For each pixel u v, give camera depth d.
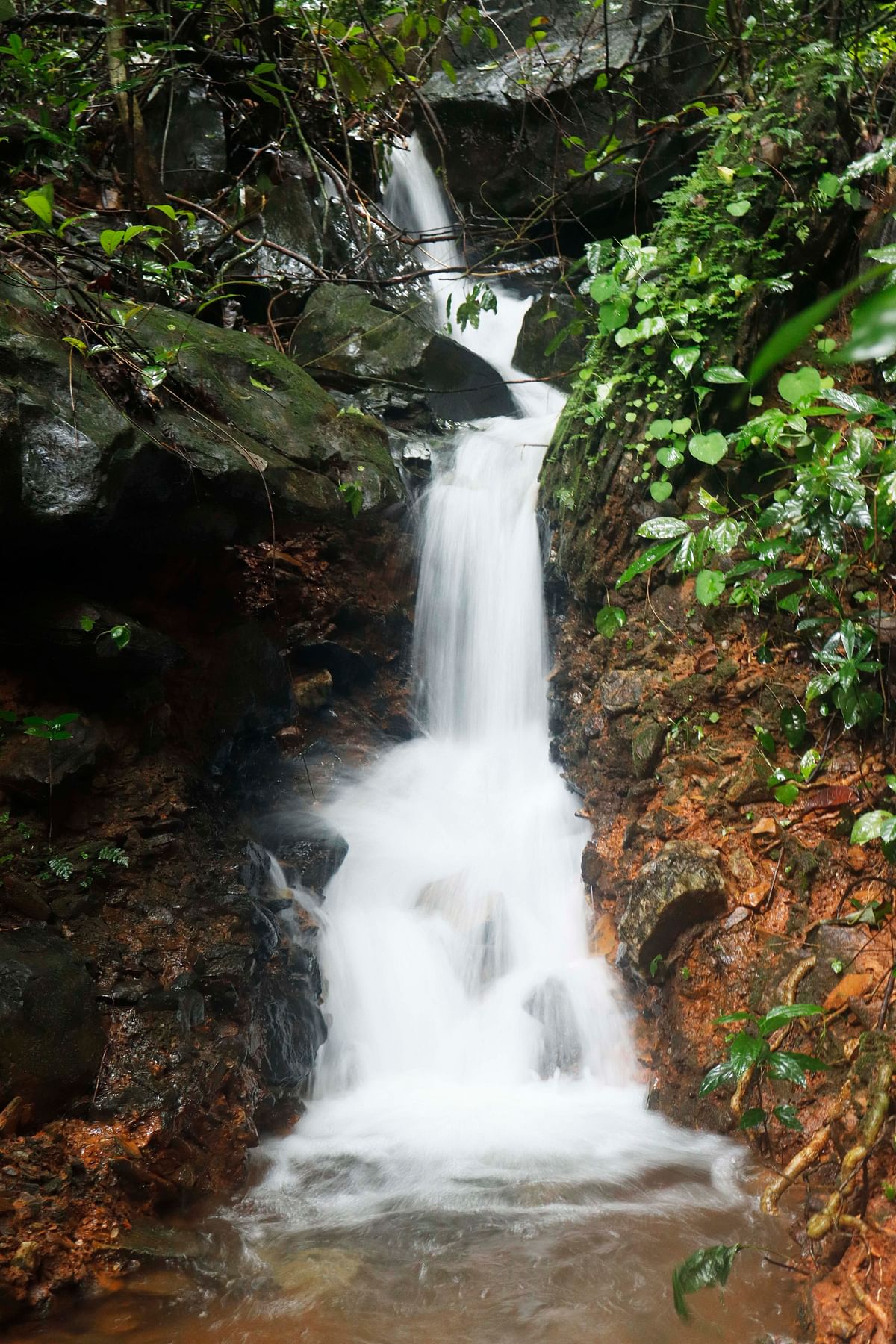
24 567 4.56
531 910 5.31
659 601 5.14
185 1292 3.18
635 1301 3.12
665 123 6.46
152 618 5.12
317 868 5.18
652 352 5.21
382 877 5.39
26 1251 3.11
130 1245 3.30
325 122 8.39
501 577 6.27
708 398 5.08
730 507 5.04
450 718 6.44
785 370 5.12
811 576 4.42
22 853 4.13
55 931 3.99
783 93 5.38
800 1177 3.57
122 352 4.94
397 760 6.25
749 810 4.50
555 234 6.88
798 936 4.13
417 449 6.76
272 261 7.74
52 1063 3.56
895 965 3.48
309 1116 4.45
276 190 7.98
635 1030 4.64
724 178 5.27
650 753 4.88
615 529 5.30
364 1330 3.01
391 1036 4.90
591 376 5.55
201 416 5.39
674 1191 3.73
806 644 4.61
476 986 5.02
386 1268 3.33
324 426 6.26
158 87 7.59
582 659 5.51
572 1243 3.42
